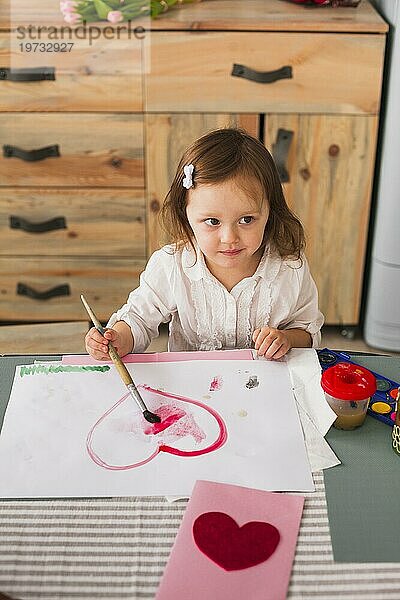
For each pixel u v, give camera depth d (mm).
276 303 1352
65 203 2324
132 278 2434
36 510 925
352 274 2395
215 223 1197
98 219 2348
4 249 2393
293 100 2170
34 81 2156
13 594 825
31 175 2285
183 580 838
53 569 853
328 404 1083
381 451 1028
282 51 2107
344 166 2250
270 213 1281
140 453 1010
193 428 1052
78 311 2484
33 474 975
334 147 2227
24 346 2088
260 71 2135
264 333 1211
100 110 2195
